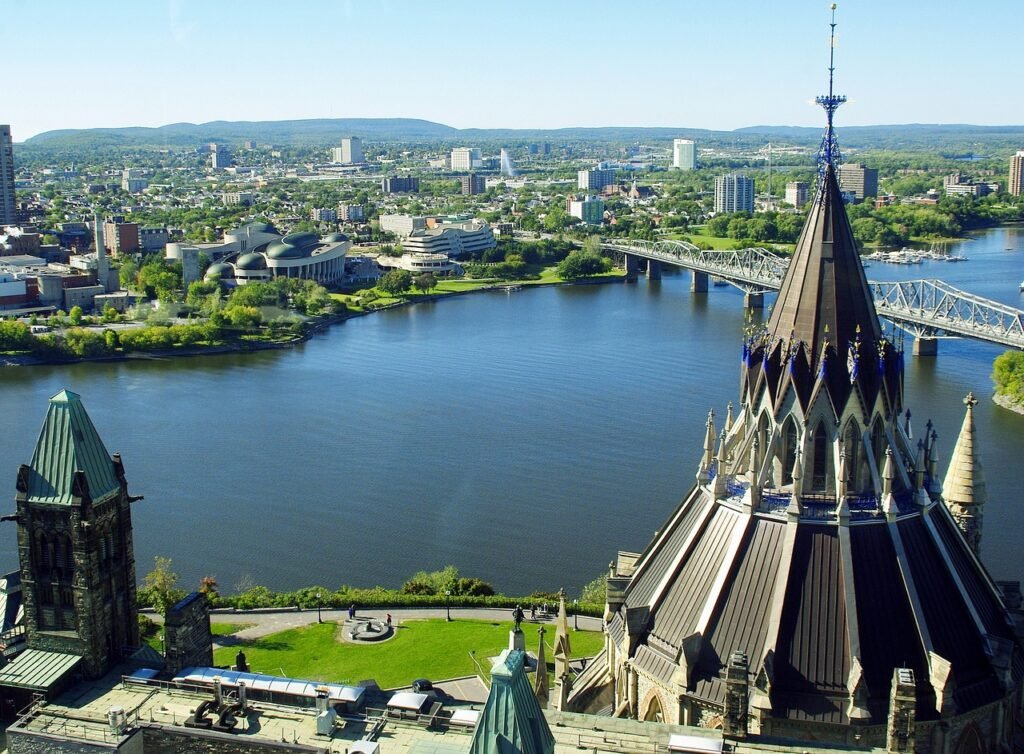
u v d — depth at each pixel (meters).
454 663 162.88
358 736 88.50
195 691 96.69
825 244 86.94
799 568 84.31
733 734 80.12
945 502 106.69
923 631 81.88
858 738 79.38
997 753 83.69
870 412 85.81
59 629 100.50
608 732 84.56
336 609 187.62
